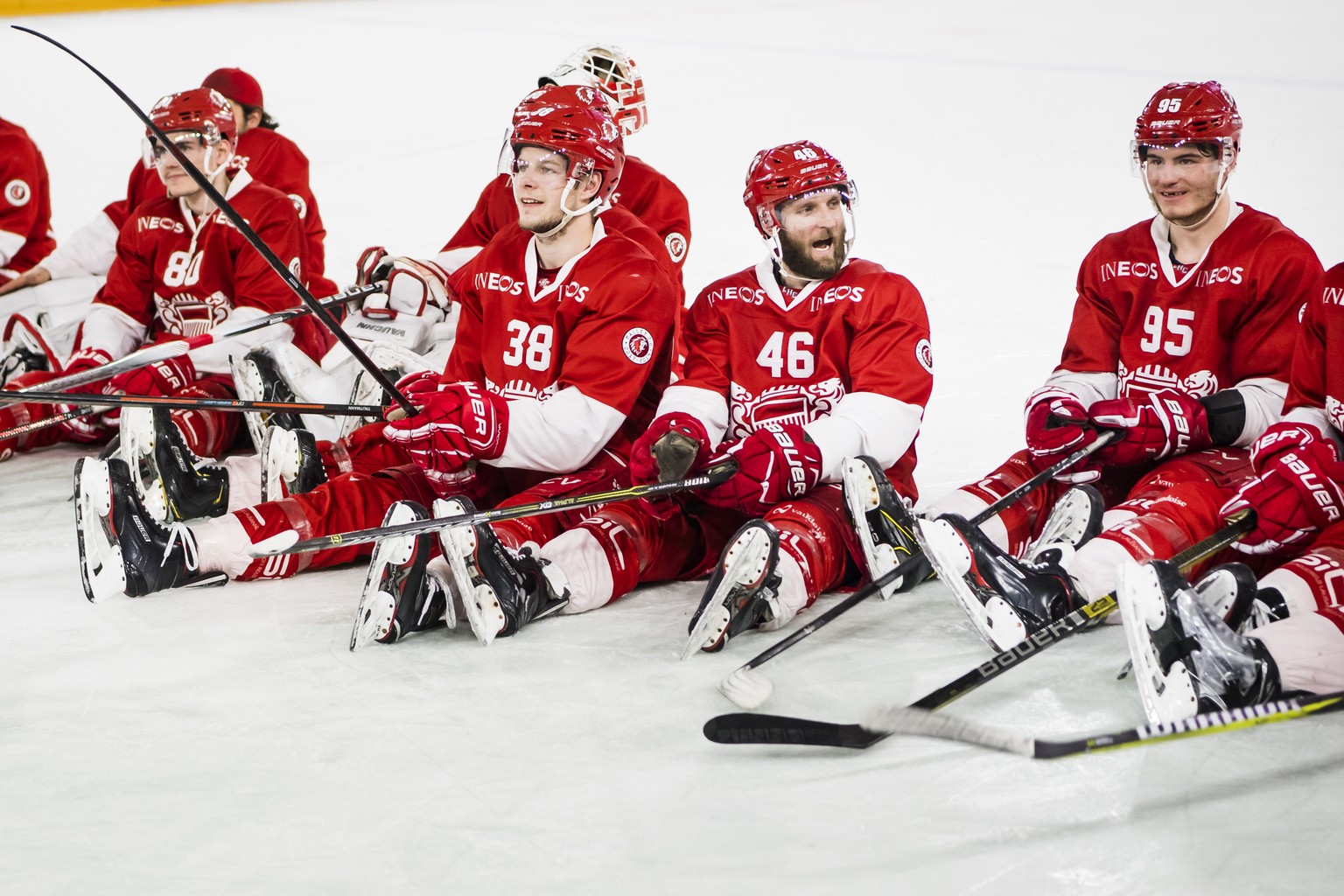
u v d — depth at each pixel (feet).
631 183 31.07
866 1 127.03
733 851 14.74
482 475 24.94
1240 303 22.79
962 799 15.66
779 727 16.66
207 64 102.73
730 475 21.89
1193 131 22.08
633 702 18.58
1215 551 19.54
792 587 20.98
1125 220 53.42
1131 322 23.95
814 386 23.30
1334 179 54.29
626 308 23.21
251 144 39.06
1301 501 19.33
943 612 21.76
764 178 22.44
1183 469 22.09
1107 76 83.41
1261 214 23.02
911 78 87.45
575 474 23.99
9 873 14.73
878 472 21.12
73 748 17.60
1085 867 14.20
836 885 14.06
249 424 28.66
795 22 115.14
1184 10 108.37
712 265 47.75
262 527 23.36
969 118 75.10
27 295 36.83
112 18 126.31
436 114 84.33
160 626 21.75
